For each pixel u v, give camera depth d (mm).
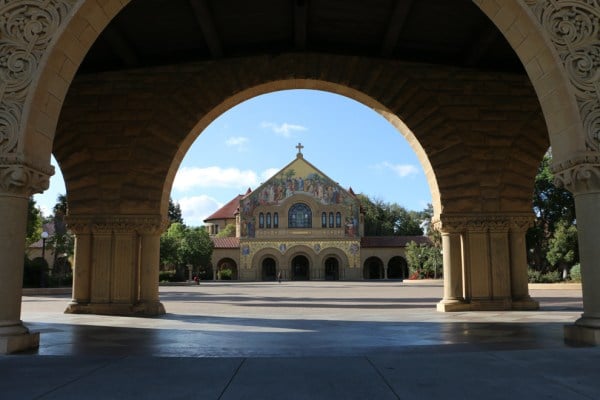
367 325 10445
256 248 65250
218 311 15070
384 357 5820
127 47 12812
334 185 65750
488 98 14086
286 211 65500
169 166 13734
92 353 6605
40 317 12203
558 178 6898
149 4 11195
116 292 13156
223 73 14023
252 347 7234
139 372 5035
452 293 13836
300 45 13797
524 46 7094
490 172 13898
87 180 13578
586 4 6785
